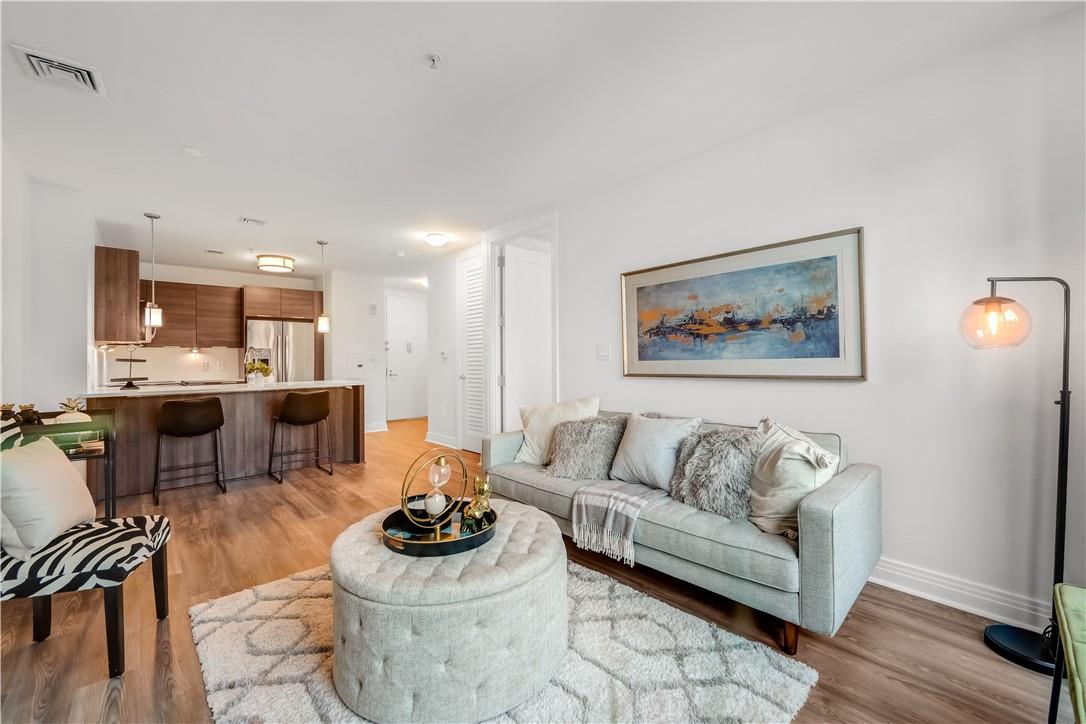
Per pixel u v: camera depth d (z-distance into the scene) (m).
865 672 1.61
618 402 3.38
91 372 3.95
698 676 1.57
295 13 1.70
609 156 2.92
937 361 2.07
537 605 1.49
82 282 3.46
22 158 2.88
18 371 2.99
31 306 3.29
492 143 2.74
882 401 2.21
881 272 2.21
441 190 3.48
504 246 4.72
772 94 2.27
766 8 1.70
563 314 3.78
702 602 2.09
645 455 2.42
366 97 2.26
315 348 6.83
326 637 1.79
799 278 2.46
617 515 2.16
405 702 1.35
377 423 7.13
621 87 2.20
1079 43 1.74
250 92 2.20
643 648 1.72
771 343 2.56
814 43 1.91
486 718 1.39
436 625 1.34
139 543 1.66
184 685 1.53
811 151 2.42
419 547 1.54
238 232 4.60
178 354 6.35
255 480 4.23
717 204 2.81
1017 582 1.88
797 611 1.64
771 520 1.85
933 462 2.08
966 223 1.99
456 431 5.67
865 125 2.25
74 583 1.49
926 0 1.67
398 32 1.81
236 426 4.31
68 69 2.01
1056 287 1.80
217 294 6.27
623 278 3.31
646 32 1.83
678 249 3.01
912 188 2.12
